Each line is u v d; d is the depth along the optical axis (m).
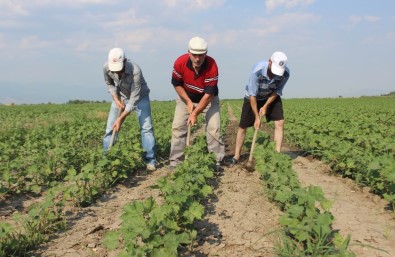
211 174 6.02
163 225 3.80
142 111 7.58
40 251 4.13
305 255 3.63
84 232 4.62
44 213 4.75
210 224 4.82
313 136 9.66
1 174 6.79
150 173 7.54
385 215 5.12
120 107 7.39
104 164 6.27
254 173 7.39
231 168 7.85
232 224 4.81
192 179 5.41
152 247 3.37
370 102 44.12
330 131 11.55
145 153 7.85
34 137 10.73
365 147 9.41
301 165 8.35
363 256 3.96
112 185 6.55
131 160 7.12
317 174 7.48
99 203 5.70
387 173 5.35
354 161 6.88
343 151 7.21
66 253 4.08
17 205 5.70
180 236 3.50
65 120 18.00
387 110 25.83
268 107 7.92
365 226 4.75
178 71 6.99
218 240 4.35
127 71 7.05
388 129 12.59
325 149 8.71
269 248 4.11
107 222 4.93
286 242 3.83
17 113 27.73
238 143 8.24
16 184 6.62
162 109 30.48
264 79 7.39
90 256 4.02
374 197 5.84
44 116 22.75
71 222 4.95
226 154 9.88
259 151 7.34
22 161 7.30
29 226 4.48
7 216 5.24
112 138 7.34
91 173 5.78
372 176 5.82
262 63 7.35
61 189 5.32
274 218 5.00
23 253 4.02
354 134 10.68
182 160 7.75
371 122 15.06
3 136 11.95
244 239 4.37
